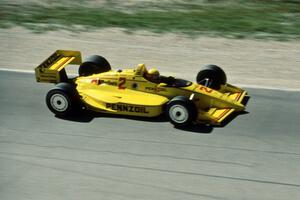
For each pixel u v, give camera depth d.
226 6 86.31
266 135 41.50
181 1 89.31
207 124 43.03
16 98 49.06
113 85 45.97
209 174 36.09
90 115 45.16
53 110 44.81
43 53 63.25
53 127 43.06
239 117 44.59
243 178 35.66
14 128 43.00
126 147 39.66
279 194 33.97
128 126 43.03
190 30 73.00
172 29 73.38
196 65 59.53
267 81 54.00
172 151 39.03
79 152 39.03
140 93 45.06
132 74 45.41
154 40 68.56
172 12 82.62
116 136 41.41
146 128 42.66
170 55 62.84
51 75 47.81
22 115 45.44
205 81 47.94
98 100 44.91
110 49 64.88
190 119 41.69
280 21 77.81
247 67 58.88
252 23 76.50
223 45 66.81
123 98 44.59
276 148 39.50
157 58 61.78
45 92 50.50
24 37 69.38
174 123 42.41
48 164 37.50
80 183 35.22
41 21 77.06
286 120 44.12
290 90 50.94
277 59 61.53
